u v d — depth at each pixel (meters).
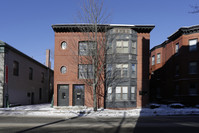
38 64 29.78
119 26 19.34
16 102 21.66
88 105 19.00
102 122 11.13
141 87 19.52
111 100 19.00
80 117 13.67
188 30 22.30
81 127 9.37
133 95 19.34
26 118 12.99
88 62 18.12
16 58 21.83
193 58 22.03
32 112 15.95
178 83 23.77
